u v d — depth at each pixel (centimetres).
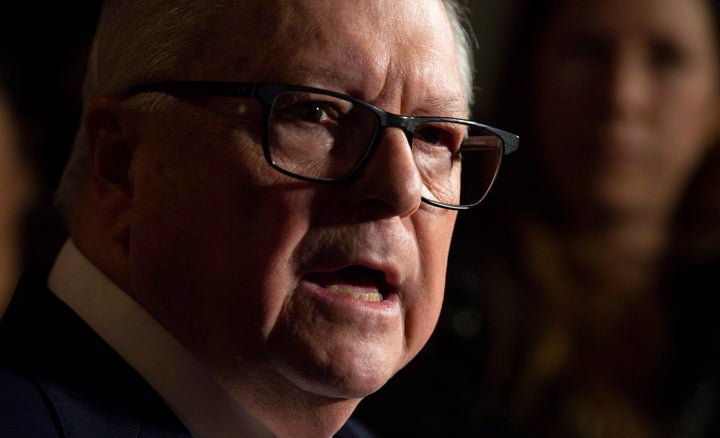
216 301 118
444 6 131
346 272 122
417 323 127
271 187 116
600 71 245
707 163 248
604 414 227
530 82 249
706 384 236
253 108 116
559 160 245
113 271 127
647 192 245
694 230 246
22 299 128
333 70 116
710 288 241
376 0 119
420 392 212
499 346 222
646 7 244
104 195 128
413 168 117
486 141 138
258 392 123
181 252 119
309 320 117
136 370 121
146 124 122
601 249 239
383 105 118
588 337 232
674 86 245
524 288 232
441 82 123
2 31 149
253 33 117
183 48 120
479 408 216
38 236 160
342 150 118
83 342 121
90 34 154
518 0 255
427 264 127
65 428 110
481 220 238
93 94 133
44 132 155
